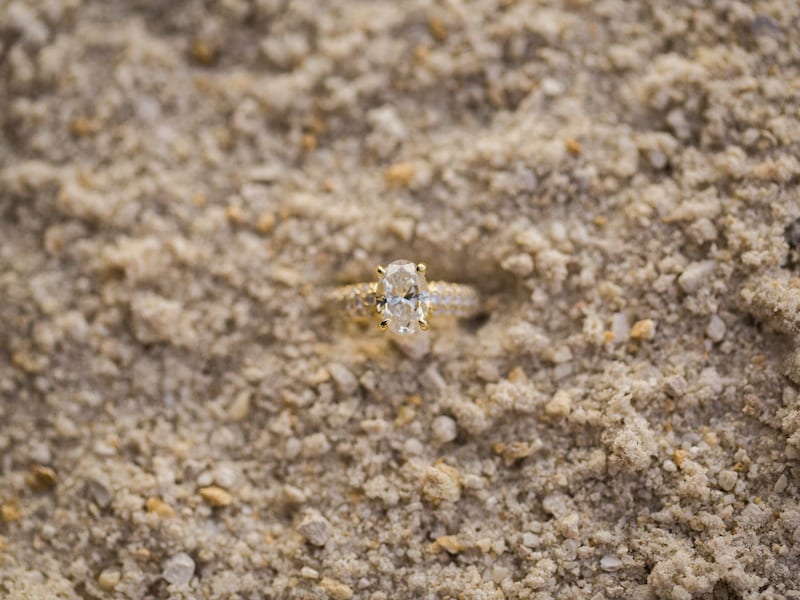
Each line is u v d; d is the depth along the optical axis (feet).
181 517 0.80
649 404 0.79
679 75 0.82
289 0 0.86
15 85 0.86
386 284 0.80
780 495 0.78
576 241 0.82
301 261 0.83
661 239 0.81
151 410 0.82
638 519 0.78
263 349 0.83
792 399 0.78
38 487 0.82
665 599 0.77
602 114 0.83
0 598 0.79
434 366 0.81
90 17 0.87
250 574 0.79
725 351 0.80
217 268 0.83
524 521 0.79
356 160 0.85
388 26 0.85
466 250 0.83
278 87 0.85
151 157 0.85
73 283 0.84
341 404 0.81
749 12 0.83
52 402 0.83
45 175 0.85
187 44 0.87
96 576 0.80
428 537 0.79
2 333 0.84
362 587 0.79
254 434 0.82
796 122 0.81
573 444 0.80
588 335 0.80
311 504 0.80
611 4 0.84
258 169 0.85
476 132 0.84
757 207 0.80
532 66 0.84
